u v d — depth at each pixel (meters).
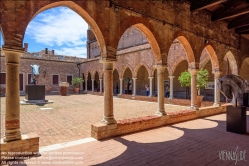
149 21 6.98
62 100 18.48
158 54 7.60
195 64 9.12
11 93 4.21
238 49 12.47
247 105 12.77
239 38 12.66
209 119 8.77
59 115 10.12
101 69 25.42
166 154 4.54
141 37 27.86
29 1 4.34
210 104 13.20
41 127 7.41
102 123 5.95
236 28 12.24
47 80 28.47
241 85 6.61
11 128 4.19
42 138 6.01
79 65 31.78
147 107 13.60
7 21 4.07
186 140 5.61
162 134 6.23
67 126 7.59
